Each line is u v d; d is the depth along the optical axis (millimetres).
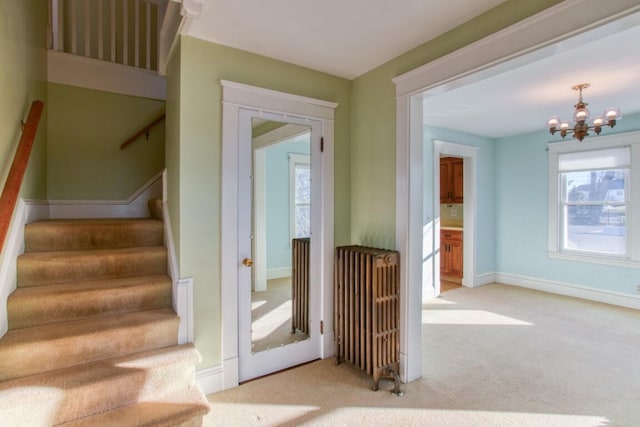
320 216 2723
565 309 4020
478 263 5184
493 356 2787
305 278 2660
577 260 4551
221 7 1839
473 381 2395
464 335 3238
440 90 2199
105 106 3229
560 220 4715
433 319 3688
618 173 4195
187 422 1722
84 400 1634
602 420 1965
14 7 1951
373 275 2303
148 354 1941
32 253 2236
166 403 1778
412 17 1925
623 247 4168
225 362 2295
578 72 2754
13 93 1926
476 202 5133
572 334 3258
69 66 3064
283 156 2539
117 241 2539
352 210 2871
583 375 2477
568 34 1531
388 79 2508
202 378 2211
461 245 5391
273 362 2520
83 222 2555
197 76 2182
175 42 2246
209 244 2240
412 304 2396
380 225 2590
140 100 3379
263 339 2475
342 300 2615
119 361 1854
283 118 2521
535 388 2301
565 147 4617
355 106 2824
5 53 1798
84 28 3363
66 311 1987
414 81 2285
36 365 1705
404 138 2361
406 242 2367
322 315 2742
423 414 2020
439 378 2436
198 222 2199
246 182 2379
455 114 3977
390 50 2336
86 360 1829
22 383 1609
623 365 2627
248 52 2357
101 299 2076
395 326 2379
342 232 2842
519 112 3889
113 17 3254
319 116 2682
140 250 2445
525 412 2037
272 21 1975
